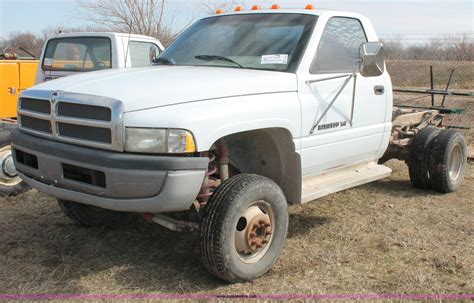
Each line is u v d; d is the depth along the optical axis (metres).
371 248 4.91
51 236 5.04
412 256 4.72
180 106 3.68
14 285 4.01
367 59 4.55
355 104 5.11
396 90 10.67
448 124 11.17
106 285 4.04
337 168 5.17
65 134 3.85
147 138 3.53
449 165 6.78
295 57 4.60
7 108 8.10
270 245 4.20
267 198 4.07
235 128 3.86
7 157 6.25
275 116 4.18
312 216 5.83
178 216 4.30
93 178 3.66
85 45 8.26
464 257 4.70
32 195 6.36
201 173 3.64
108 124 3.55
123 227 5.32
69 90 3.86
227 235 3.80
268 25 5.00
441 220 5.77
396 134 6.65
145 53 8.53
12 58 9.40
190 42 5.25
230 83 4.02
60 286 4.00
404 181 7.59
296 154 4.45
